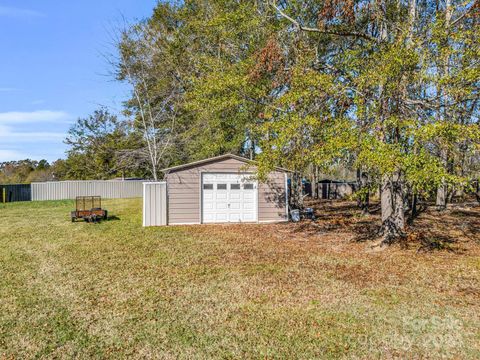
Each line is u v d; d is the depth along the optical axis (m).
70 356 4.05
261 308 5.45
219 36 15.94
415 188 7.58
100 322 4.95
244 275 7.25
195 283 6.71
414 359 3.97
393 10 10.06
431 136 6.52
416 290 6.30
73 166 34.06
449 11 8.25
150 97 21.81
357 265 8.06
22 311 5.35
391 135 7.69
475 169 8.95
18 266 7.99
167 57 21.30
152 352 4.13
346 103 8.09
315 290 6.30
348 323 4.90
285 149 9.15
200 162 14.84
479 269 7.70
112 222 15.22
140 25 21.72
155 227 13.96
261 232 12.84
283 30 11.24
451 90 6.96
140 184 30.92
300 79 8.47
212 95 13.69
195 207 14.93
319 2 11.94
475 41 7.00
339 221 14.95
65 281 6.85
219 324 4.88
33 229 13.36
